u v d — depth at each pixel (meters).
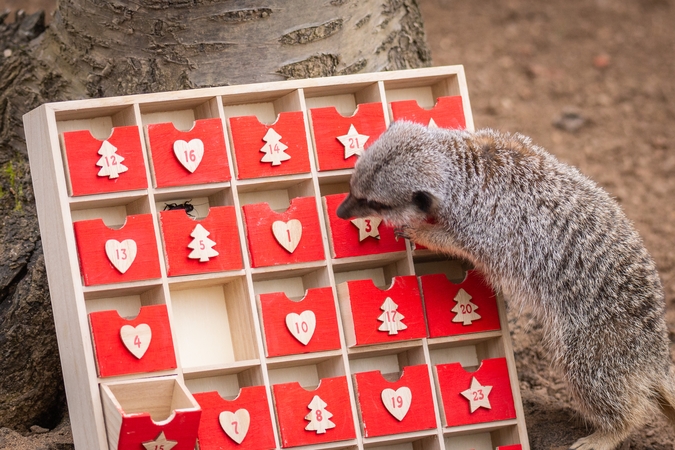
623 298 1.62
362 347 1.60
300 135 1.62
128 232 1.56
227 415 1.56
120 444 1.49
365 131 1.63
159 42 1.69
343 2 1.73
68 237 1.54
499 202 1.62
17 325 1.64
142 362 1.55
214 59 1.70
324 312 1.59
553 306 1.63
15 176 1.72
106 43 1.70
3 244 1.68
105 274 1.55
